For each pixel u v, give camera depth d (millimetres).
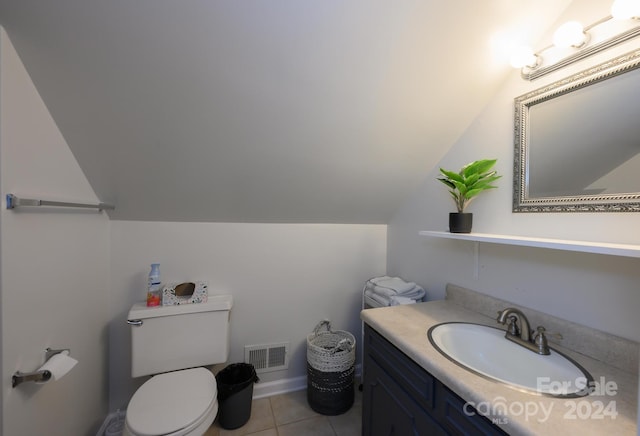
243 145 1287
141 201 1505
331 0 860
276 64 1007
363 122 1282
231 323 1816
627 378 780
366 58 1034
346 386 1721
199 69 979
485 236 1075
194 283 1680
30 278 925
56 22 810
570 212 958
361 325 2129
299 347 1988
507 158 1193
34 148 954
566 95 974
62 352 1011
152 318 1461
